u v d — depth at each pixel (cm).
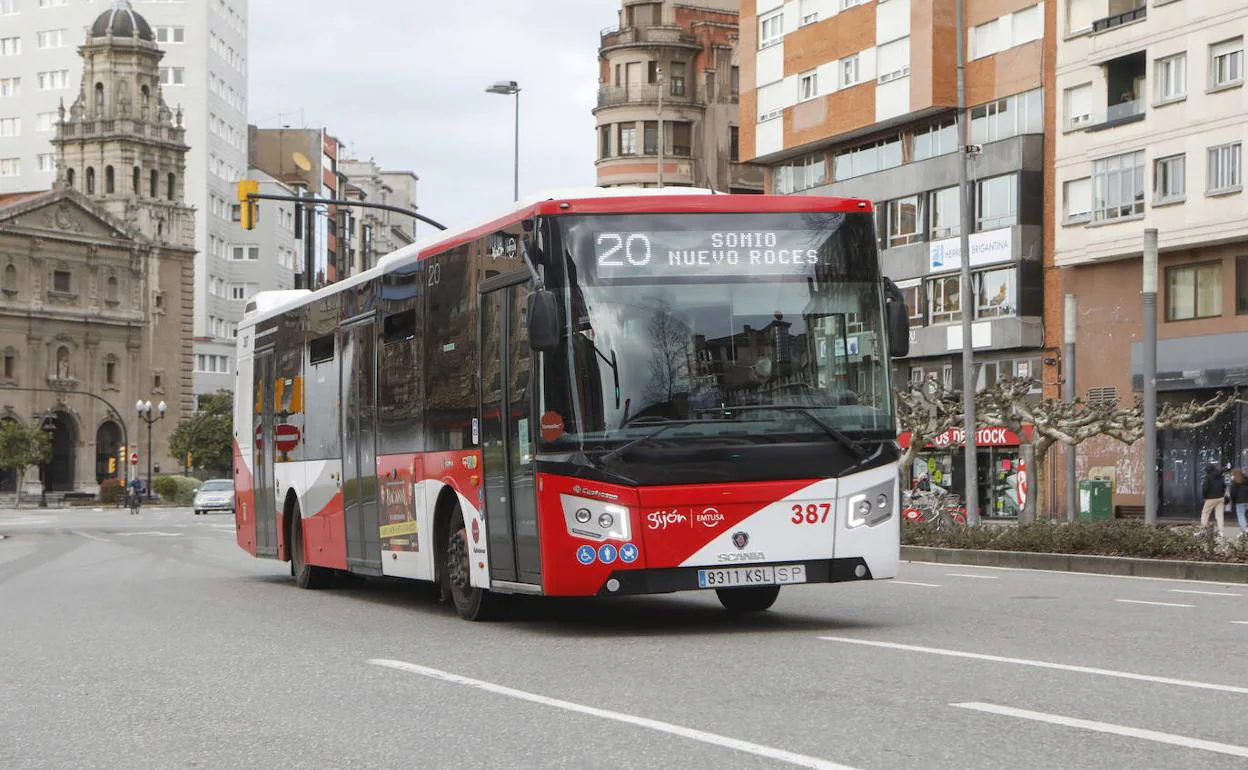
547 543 1312
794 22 6069
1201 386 4303
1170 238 4369
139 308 11944
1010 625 1353
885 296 1380
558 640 1304
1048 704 866
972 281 5181
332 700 959
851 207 1377
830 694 921
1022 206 4953
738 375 1323
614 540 1293
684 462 1304
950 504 3709
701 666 1080
